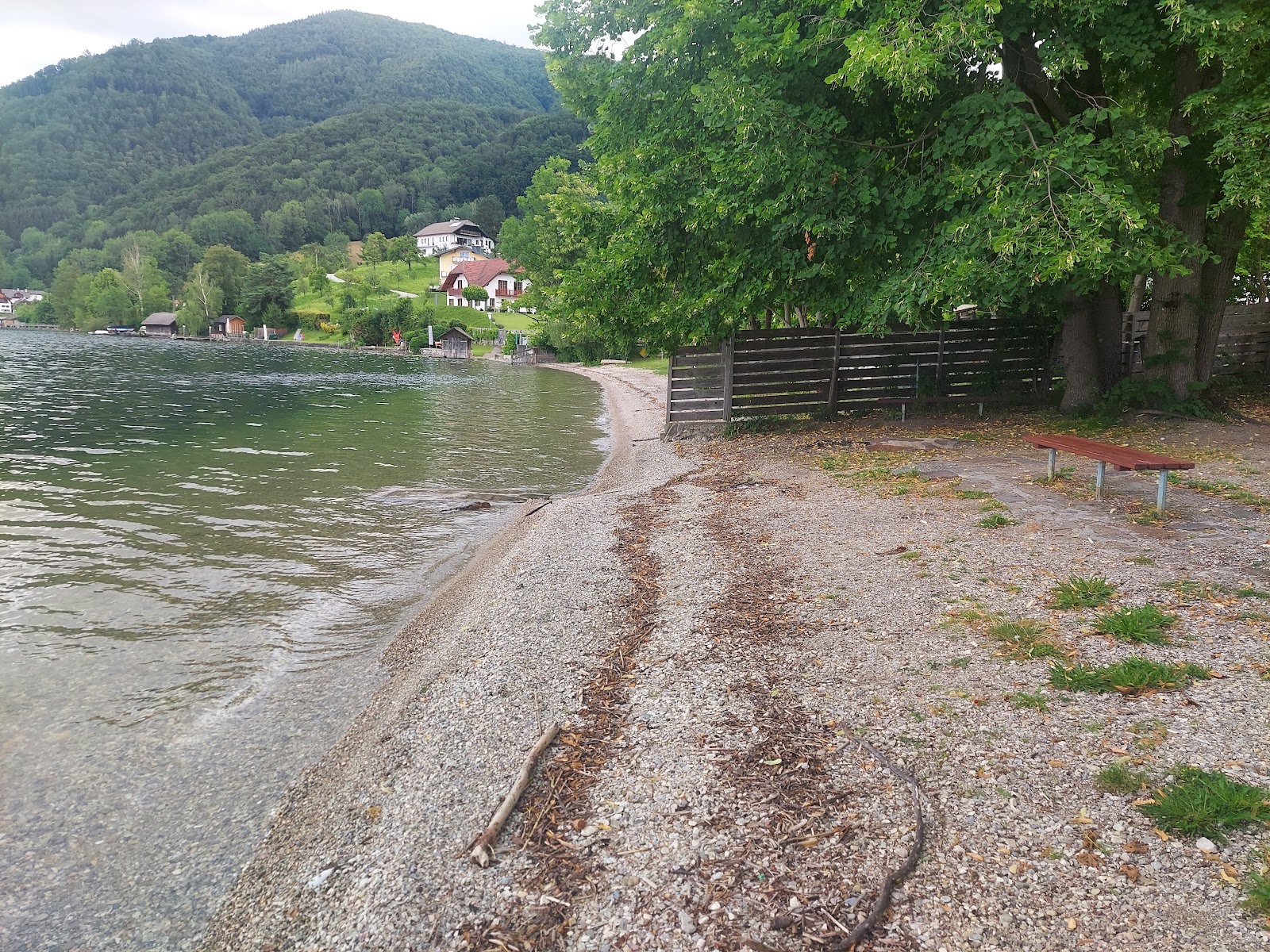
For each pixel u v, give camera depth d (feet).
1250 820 11.11
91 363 171.53
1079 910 9.92
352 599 27.09
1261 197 33.76
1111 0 33.47
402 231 653.30
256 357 225.15
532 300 204.95
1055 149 33.81
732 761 13.96
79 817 14.82
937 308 42.34
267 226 607.37
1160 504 26.91
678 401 56.90
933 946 9.53
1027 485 32.60
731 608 21.56
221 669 21.29
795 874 10.96
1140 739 13.46
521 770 14.10
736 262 44.60
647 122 51.83
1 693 19.74
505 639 21.20
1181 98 40.40
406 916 11.09
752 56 38.60
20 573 29.12
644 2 50.52
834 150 40.52
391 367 198.08
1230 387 57.31
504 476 51.37
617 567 26.94
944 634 18.52
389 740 16.70
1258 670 15.30
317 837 13.73
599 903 10.82
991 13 31.71
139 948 11.55
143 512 39.06
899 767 13.28
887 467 38.50
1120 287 47.57
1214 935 9.34
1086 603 19.39
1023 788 12.48
